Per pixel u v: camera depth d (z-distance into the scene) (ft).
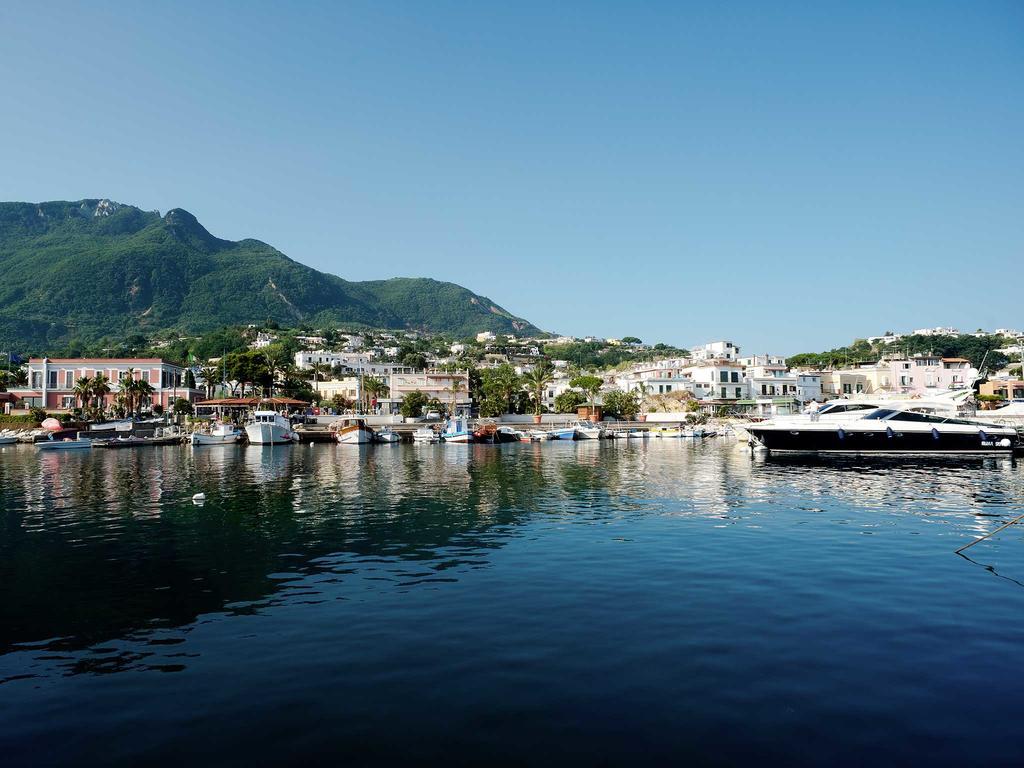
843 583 61.11
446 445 327.47
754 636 47.73
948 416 203.82
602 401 479.41
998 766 31.14
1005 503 108.88
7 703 38.55
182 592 60.39
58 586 62.69
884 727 34.71
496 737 34.06
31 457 254.88
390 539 83.25
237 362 431.43
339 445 328.90
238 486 145.07
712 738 33.76
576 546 77.82
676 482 144.46
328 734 34.60
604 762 31.73
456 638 47.96
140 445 330.54
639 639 47.34
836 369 532.73
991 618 51.34
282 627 50.78
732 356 581.94
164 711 37.32
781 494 122.01
